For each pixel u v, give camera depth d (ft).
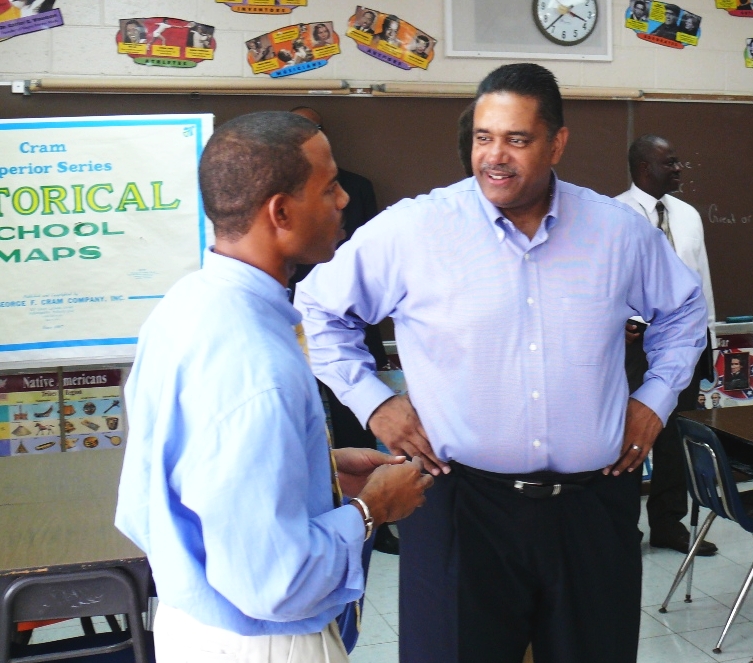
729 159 14.92
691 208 13.06
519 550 5.82
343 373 6.15
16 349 11.81
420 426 5.95
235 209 3.89
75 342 11.94
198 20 12.75
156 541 3.76
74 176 11.73
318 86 13.08
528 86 5.43
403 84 13.38
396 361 14.08
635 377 11.82
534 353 5.70
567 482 5.78
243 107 12.97
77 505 7.16
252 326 3.75
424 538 5.98
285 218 3.92
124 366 13.09
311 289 6.24
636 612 6.14
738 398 15.51
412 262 5.87
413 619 6.07
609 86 14.37
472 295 5.74
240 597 3.57
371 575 11.98
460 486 5.87
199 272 4.06
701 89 14.80
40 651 6.77
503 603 5.93
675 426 12.38
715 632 10.21
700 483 10.09
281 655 3.95
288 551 3.56
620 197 13.04
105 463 8.39
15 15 12.23
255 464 3.53
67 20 12.39
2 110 12.29
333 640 4.23
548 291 5.72
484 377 5.73
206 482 3.54
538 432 5.69
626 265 5.89
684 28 14.60
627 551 6.04
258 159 3.84
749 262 15.19
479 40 13.66
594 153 14.29
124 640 6.89
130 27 12.55
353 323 6.27
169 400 3.68
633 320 11.20
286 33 13.01
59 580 5.92
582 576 5.91
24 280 11.76
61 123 11.63
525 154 5.42
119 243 11.91
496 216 5.71
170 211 11.94
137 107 12.66
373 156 13.46
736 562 12.17
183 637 4.03
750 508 10.21
